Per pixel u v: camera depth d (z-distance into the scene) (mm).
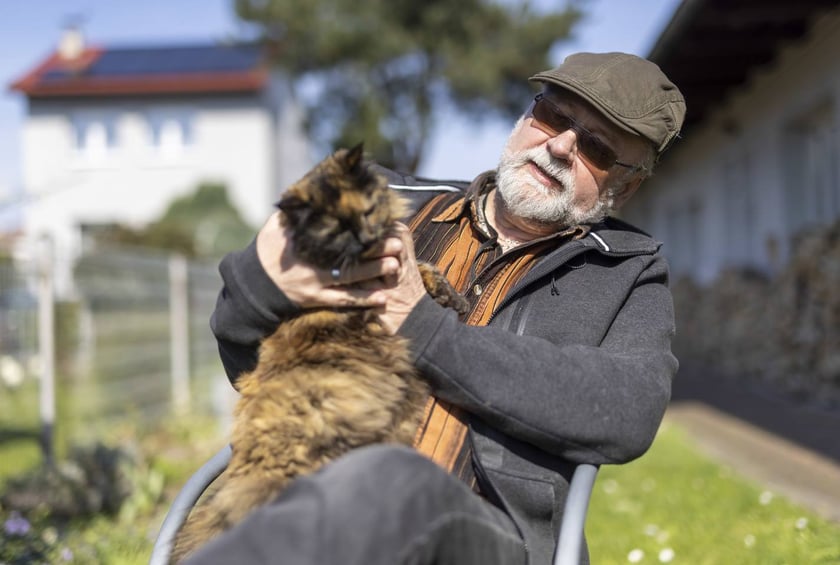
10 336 7848
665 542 4371
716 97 11016
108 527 5305
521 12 25047
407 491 1823
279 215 2305
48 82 29141
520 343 2268
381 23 24484
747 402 9070
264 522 1741
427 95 26031
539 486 2252
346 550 1716
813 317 8148
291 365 2248
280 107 31828
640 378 2297
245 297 2281
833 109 8562
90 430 7785
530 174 2689
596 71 2643
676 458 6668
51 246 7125
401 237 2328
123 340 9008
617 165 2686
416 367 2252
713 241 13086
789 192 9508
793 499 5094
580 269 2564
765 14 7707
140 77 29422
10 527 4449
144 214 29375
